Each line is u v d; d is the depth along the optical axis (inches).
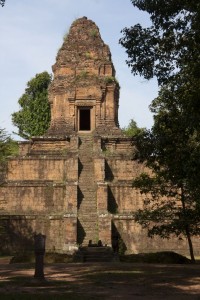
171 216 1002.7
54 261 899.4
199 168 586.2
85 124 1663.4
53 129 1524.4
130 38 586.6
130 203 1270.9
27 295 460.8
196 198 840.3
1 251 1198.9
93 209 1227.9
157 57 588.4
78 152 1400.1
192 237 1209.4
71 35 1627.7
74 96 1541.6
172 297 468.1
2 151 1343.5
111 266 756.6
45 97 2306.8
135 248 1189.1
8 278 613.6
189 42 552.4
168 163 739.4
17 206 1282.0
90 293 488.1
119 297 464.1
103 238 1138.0
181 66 589.0
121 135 1485.0
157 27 577.6
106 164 1363.2
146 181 969.5
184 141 671.1
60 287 530.9
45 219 1215.6
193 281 577.3
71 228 1147.9
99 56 1593.3
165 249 1197.1
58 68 1593.3
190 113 534.9
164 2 550.0
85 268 727.7
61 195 1274.6
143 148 740.7
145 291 505.0
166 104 725.9
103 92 1547.7
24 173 1360.7
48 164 1363.2
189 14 550.9
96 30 1633.9
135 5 569.0
